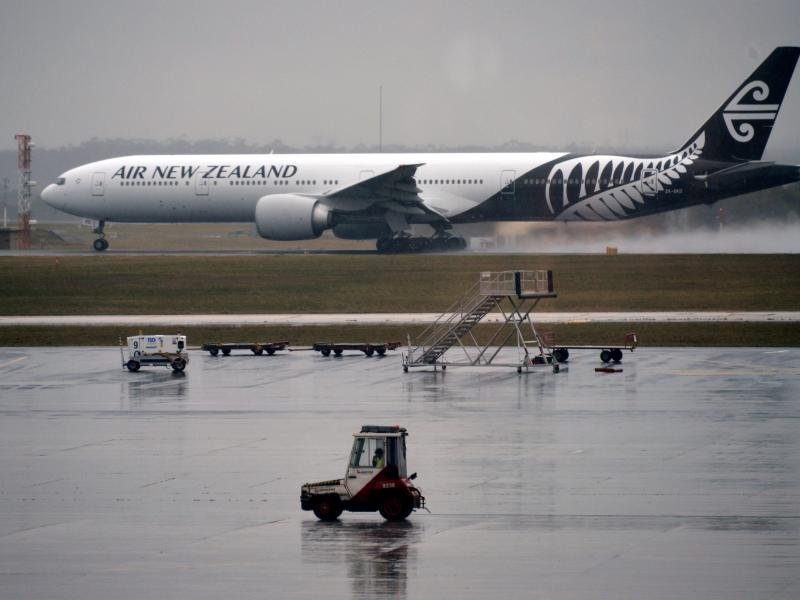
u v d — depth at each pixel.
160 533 79.19
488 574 68.69
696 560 71.00
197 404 137.75
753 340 196.88
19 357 188.50
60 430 120.56
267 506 86.94
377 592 65.44
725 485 91.50
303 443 112.00
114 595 65.56
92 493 91.56
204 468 100.75
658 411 127.81
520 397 139.75
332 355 190.75
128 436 116.69
